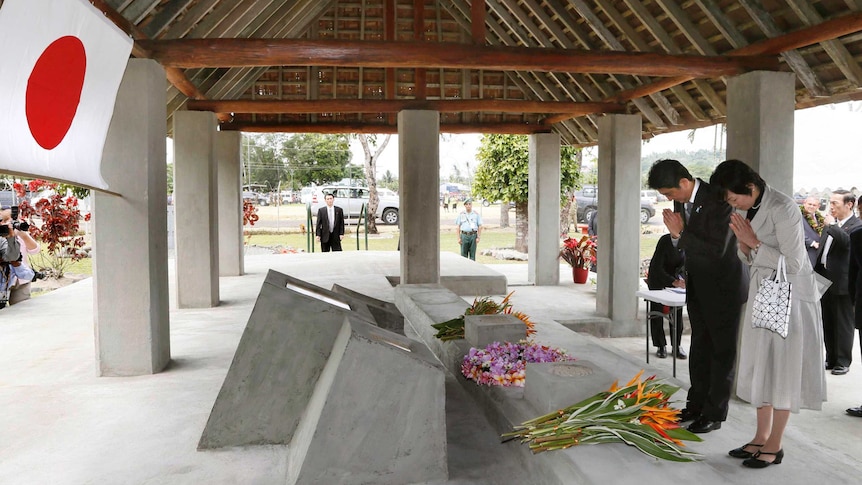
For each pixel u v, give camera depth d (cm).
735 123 527
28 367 484
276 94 937
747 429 342
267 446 323
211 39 489
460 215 1249
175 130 733
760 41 523
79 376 459
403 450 267
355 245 1948
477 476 279
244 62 503
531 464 273
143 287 456
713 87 667
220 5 624
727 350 324
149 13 520
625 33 659
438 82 961
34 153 297
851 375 564
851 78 475
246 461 306
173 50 483
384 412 265
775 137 506
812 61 512
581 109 807
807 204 593
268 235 2220
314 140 3450
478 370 362
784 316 279
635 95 744
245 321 662
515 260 1633
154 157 466
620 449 248
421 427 269
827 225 567
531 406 303
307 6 855
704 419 334
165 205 491
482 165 1521
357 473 262
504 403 323
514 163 1470
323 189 2405
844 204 562
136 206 453
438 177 802
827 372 572
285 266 1091
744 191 287
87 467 299
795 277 284
